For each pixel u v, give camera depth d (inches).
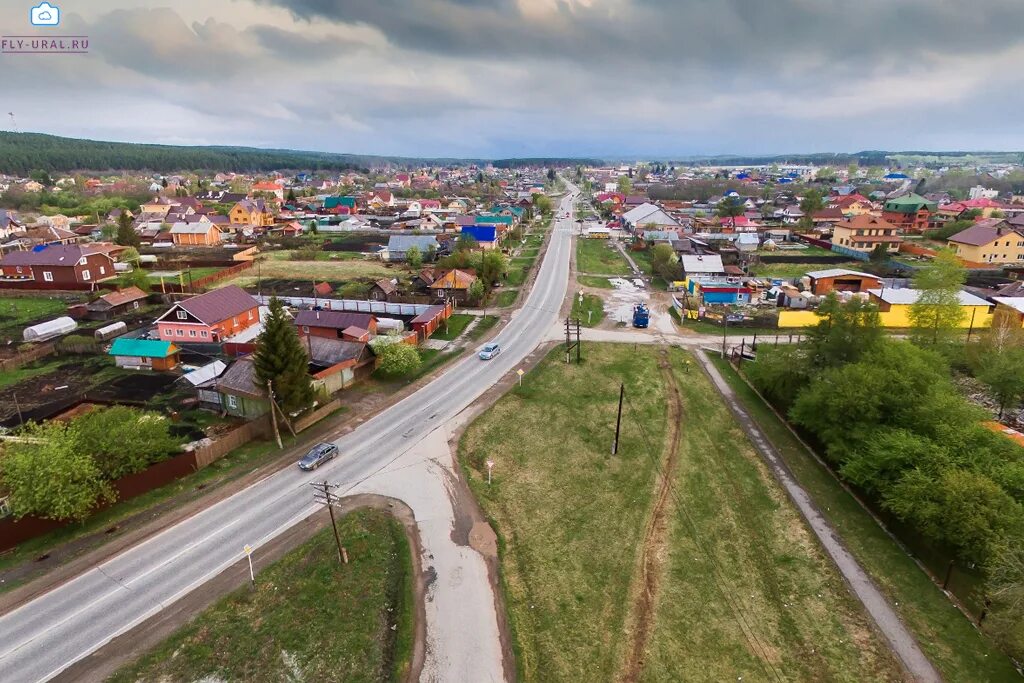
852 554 1295.5
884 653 1031.0
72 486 1236.5
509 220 6077.8
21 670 960.9
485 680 978.7
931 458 1300.4
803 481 1595.7
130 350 2235.5
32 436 1364.4
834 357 1860.2
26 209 7244.1
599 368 2373.3
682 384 2244.1
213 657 1003.9
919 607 1136.2
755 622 1115.9
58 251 3535.9
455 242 4881.9
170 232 5438.0
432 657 1019.9
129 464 1406.3
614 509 1462.8
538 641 1063.6
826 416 1644.9
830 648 1049.5
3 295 3353.8
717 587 1207.6
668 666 1017.5
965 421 1430.9
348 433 1788.9
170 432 1749.5
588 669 1008.2
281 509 1403.8
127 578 1170.6
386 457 1658.5
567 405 2033.7
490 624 1095.0
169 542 1275.8
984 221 4943.4
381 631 1074.7
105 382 2118.6
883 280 3444.9
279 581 1179.9
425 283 3454.7
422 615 1112.8
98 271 3614.7
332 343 2174.0
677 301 3403.1
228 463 1594.5
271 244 5369.1
